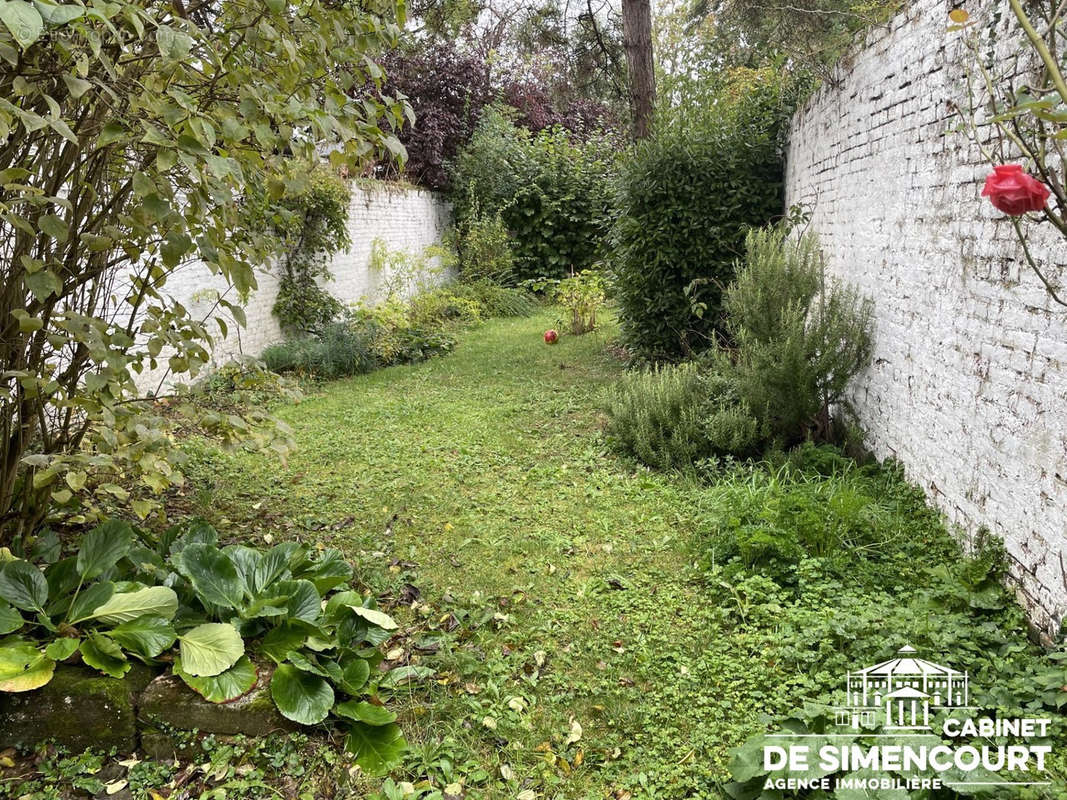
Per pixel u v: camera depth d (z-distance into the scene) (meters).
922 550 3.53
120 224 3.00
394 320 9.60
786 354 4.79
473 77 15.39
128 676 2.37
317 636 2.61
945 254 3.66
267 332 8.57
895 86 4.37
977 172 3.30
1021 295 2.93
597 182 14.23
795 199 7.15
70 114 2.69
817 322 5.00
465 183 14.71
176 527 3.19
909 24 4.14
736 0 8.52
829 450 4.86
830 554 3.48
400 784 2.20
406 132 14.18
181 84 2.66
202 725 2.34
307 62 2.81
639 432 5.21
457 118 15.27
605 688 2.69
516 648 2.96
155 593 2.50
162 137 2.17
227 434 3.18
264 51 2.59
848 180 5.35
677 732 2.46
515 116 16.98
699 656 2.89
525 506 4.46
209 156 2.22
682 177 7.62
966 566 3.10
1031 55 2.84
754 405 5.08
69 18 1.69
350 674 2.54
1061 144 2.57
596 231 14.63
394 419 6.37
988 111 3.17
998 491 3.11
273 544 3.81
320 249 9.12
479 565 3.68
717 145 7.64
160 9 2.60
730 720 2.50
